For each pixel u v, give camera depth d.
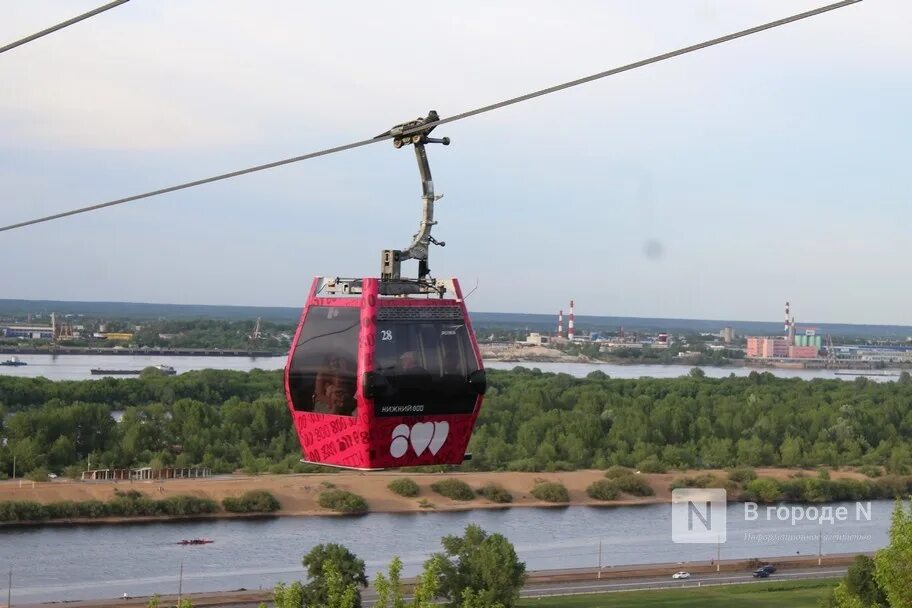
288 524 115.88
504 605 78.19
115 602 82.94
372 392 22.31
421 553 104.25
